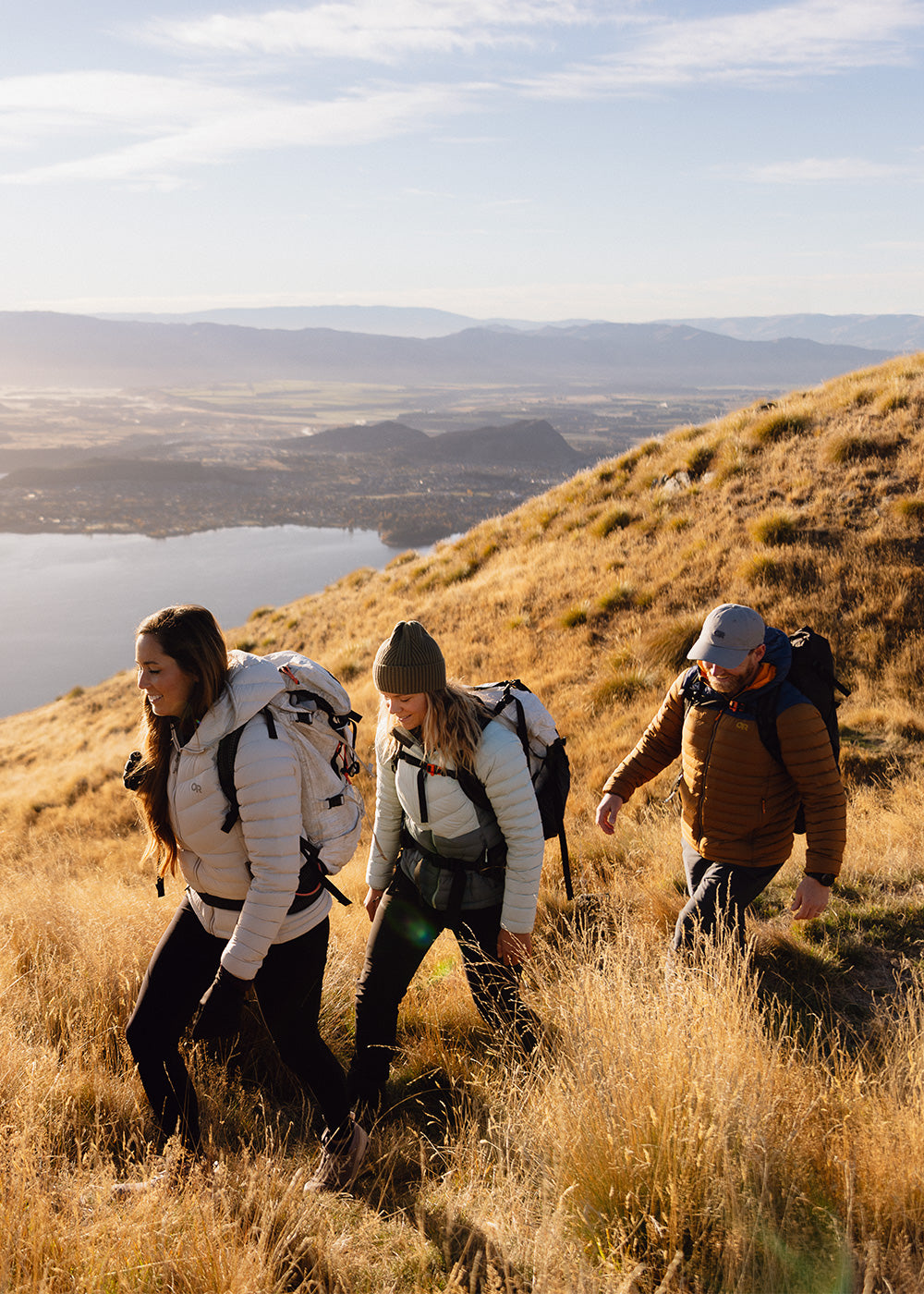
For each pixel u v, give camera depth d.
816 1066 2.57
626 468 16.41
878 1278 1.80
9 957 3.72
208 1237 1.90
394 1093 3.08
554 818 2.89
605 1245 1.96
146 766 2.40
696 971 2.83
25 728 25.77
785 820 3.14
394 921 2.87
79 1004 3.28
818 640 3.06
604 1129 2.20
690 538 11.95
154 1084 2.41
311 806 2.40
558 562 13.45
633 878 4.78
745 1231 1.85
